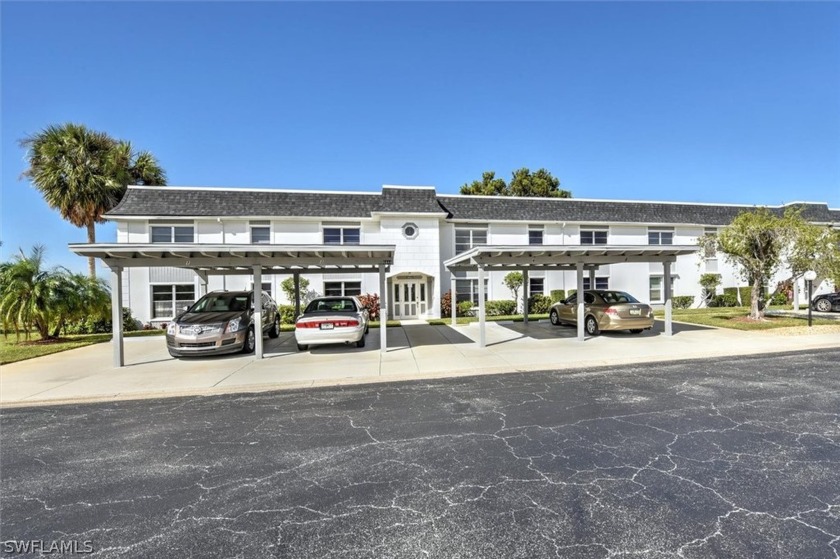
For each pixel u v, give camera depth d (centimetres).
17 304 1249
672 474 352
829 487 326
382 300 1031
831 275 1321
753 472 353
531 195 3544
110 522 300
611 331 1331
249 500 327
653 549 253
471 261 1285
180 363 932
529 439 440
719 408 533
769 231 1380
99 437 481
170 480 365
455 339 1245
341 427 497
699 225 2234
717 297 2294
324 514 303
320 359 950
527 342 1155
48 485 360
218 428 505
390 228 1908
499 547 258
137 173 2084
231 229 1816
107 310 1416
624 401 577
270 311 1305
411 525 285
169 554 261
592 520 286
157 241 1769
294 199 1934
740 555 246
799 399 567
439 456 402
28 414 579
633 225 2180
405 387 695
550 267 1589
